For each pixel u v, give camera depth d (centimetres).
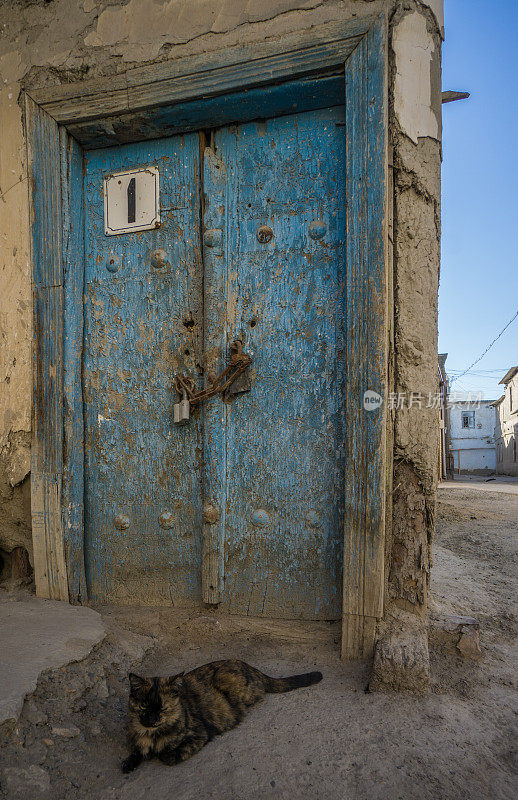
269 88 261
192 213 295
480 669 245
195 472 293
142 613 288
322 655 251
